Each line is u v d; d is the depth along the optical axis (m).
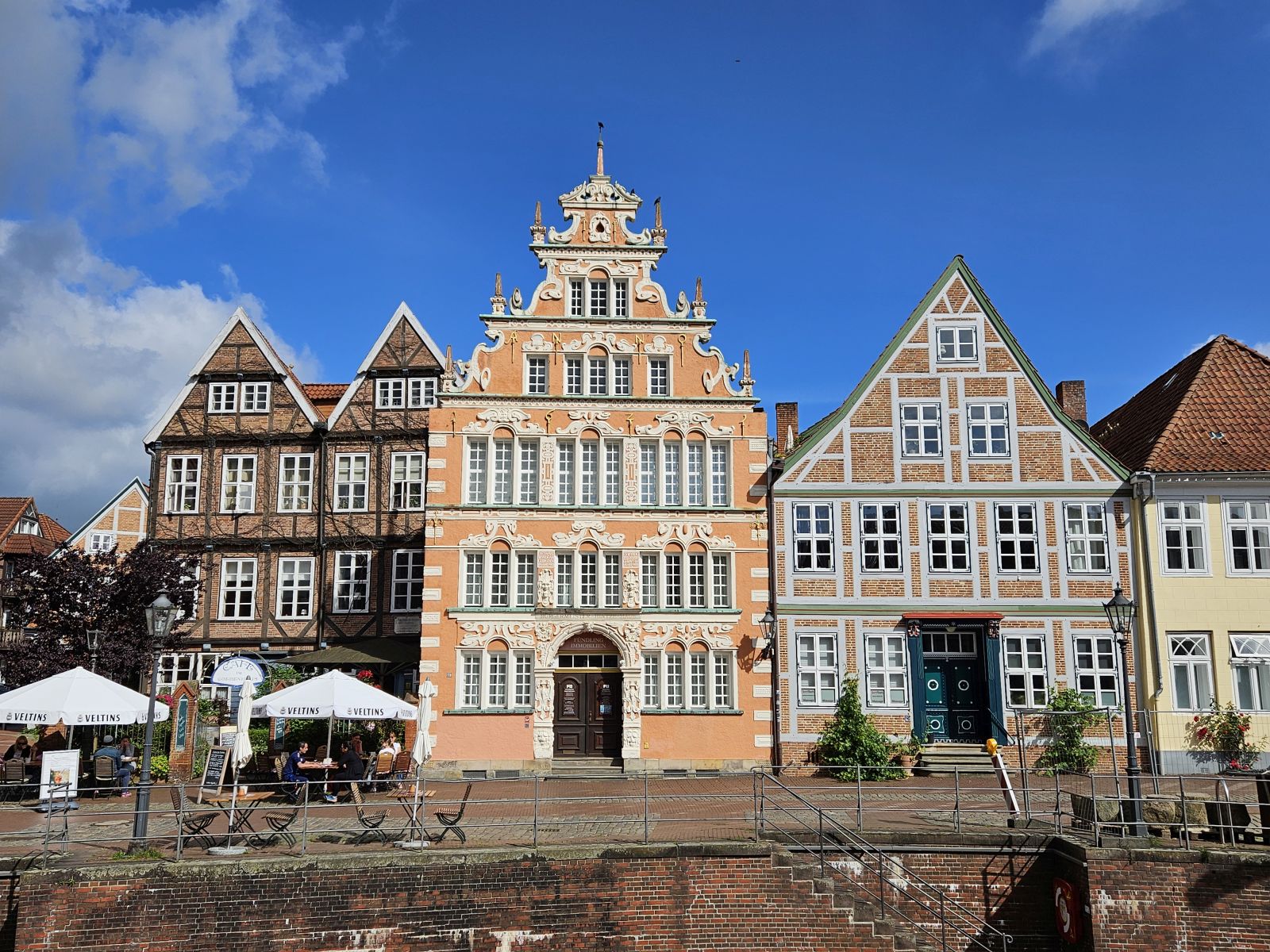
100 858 16.20
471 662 27.92
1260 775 18.48
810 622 28.12
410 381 35.28
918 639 27.94
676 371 29.56
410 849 16.84
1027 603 28.09
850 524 28.61
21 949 15.02
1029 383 29.28
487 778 26.58
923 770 26.67
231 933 15.77
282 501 34.75
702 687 27.98
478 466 29.00
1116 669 27.70
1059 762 26.67
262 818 20.06
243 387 35.62
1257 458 28.31
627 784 25.52
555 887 16.77
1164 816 18.64
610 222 30.38
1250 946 16.64
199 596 34.03
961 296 29.81
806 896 17.05
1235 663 27.55
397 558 34.12
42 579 30.33
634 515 28.59
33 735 31.25
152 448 35.25
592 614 28.00
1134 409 33.84
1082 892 17.03
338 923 16.08
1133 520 28.45
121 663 29.39
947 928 17.78
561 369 29.48
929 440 29.06
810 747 27.48
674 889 16.98
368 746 27.06
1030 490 28.69
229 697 31.38
